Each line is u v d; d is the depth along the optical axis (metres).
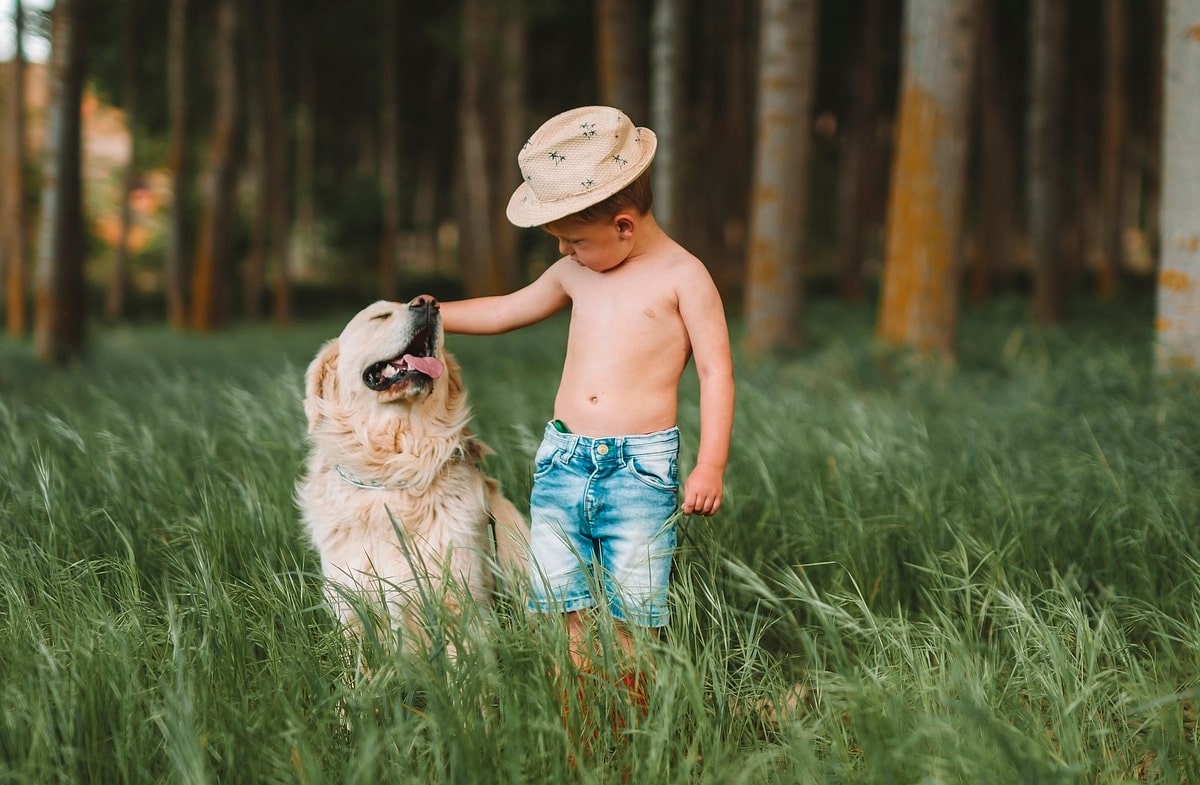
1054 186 13.23
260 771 2.31
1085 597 3.19
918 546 3.52
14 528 3.48
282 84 21.97
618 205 2.70
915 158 8.37
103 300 25.73
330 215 28.50
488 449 3.38
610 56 12.64
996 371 8.47
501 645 2.55
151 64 21.05
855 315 15.97
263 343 14.54
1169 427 4.58
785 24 9.86
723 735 2.58
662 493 2.76
